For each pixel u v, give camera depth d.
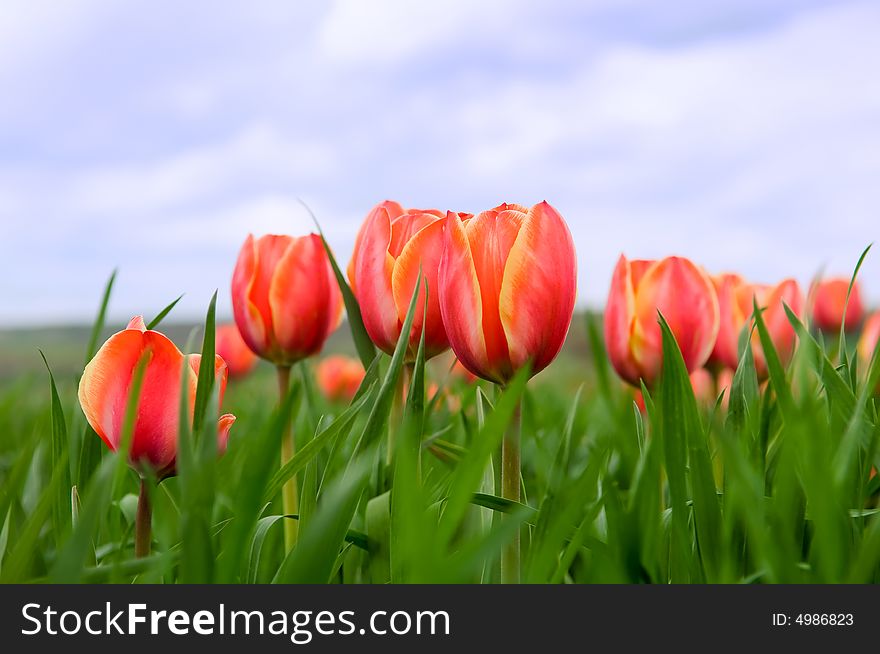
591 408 2.11
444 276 0.80
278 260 1.32
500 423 0.51
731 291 1.55
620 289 1.29
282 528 1.09
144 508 0.78
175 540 0.80
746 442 0.88
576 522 0.92
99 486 0.52
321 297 1.32
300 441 1.41
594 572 0.72
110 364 0.76
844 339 1.02
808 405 0.64
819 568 0.69
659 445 0.80
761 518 0.68
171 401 0.76
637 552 0.74
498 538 0.49
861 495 0.82
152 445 0.76
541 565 0.59
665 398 0.74
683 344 1.27
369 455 0.64
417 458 0.78
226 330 2.55
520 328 0.76
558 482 0.98
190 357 0.84
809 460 0.63
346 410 0.75
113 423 0.77
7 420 2.08
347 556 0.96
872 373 0.76
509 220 0.79
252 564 0.77
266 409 2.12
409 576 0.70
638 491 0.80
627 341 1.27
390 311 0.98
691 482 0.73
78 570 0.49
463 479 0.51
